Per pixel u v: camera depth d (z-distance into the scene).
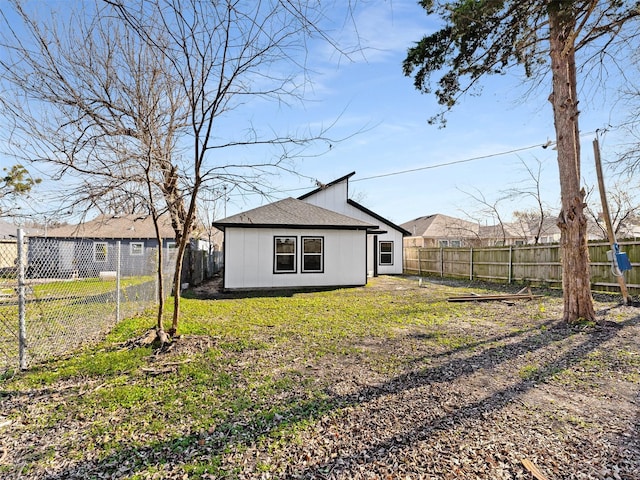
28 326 5.82
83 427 2.73
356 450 2.43
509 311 7.63
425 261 19.11
